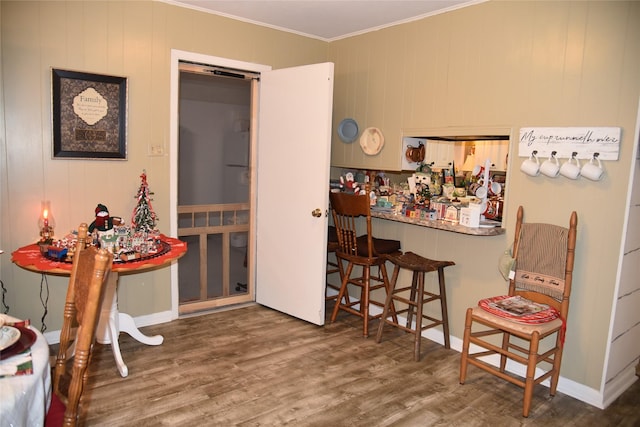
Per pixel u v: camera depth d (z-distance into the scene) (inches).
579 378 102.0
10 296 112.3
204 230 146.6
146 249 103.1
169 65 128.0
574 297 101.7
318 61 158.7
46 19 108.9
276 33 147.3
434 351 123.3
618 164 93.4
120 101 121.2
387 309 126.1
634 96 90.4
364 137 146.0
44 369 49.2
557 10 99.9
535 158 105.0
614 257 95.4
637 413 96.5
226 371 107.1
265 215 147.7
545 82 102.8
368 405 95.0
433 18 124.7
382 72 140.3
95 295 49.7
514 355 97.3
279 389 99.9
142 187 124.0
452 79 120.8
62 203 116.0
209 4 127.0
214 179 146.5
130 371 105.2
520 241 106.3
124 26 120.0
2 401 41.8
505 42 109.2
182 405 92.0
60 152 113.9
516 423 91.0
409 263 118.0
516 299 104.3
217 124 145.1
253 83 148.1
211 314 144.0
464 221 114.9
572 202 100.7
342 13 130.0
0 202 108.1
